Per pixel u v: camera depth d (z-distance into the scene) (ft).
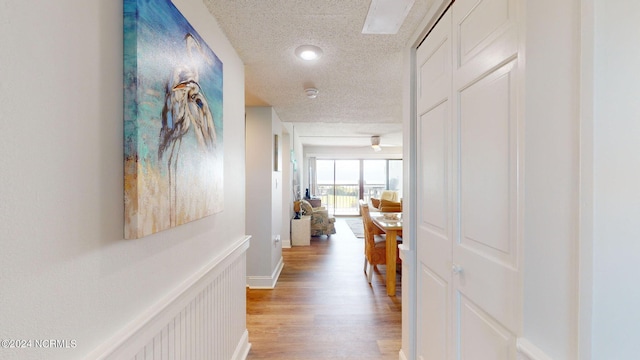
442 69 4.34
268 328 7.59
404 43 5.65
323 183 30.66
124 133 2.49
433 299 4.74
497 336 3.03
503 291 2.93
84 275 2.13
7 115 1.61
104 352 2.25
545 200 2.25
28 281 1.74
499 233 3.00
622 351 1.89
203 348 4.24
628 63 1.87
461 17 3.77
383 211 21.39
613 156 1.87
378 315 8.34
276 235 11.77
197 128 3.74
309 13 4.62
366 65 6.69
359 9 4.52
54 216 1.89
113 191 2.39
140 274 2.76
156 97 2.78
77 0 2.05
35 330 1.79
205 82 4.02
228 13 4.61
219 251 4.91
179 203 3.25
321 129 18.65
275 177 11.69
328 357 6.37
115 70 2.41
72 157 2.02
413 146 5.55
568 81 2.02
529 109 2.43
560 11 2.09
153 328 2.91
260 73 7.19
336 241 18.53
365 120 13.15
